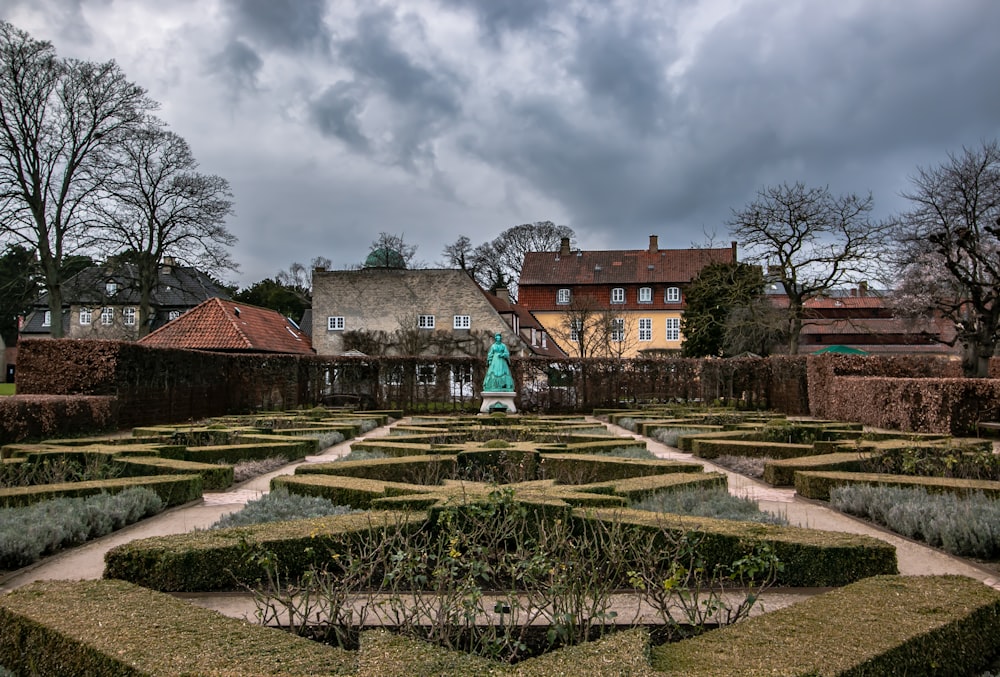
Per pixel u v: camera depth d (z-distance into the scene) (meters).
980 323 24.77
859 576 5.55
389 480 10.35
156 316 52.28
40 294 30.19
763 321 35.22
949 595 4.42
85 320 50.56
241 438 14.20
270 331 38.56
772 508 8.98
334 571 5.89
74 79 27.94
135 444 13.04
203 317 34.75
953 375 24.86
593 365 30.61
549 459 11.20
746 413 23.67
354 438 18.41
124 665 3.43
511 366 30.78
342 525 6.15
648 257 64.06
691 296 49.22
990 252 27.84
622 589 5.53
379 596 5.31
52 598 4.41
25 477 9.73
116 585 4.70
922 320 38.72
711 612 4.51
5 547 6.32
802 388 26.22
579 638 4.28
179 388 22.91
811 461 10.76
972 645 4.05
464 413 29.34
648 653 3.56
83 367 19.05
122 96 29.16
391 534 6.06
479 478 11.20
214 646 3.65
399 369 30.95
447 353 43.50
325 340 43.91
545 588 4.74
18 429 14.59
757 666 3.39
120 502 8.04
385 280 44.28
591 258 64.81
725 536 5.86
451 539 5.22
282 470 12.41
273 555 5.21
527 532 6.43
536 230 69.25
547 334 59.78
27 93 26.95
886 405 18.27
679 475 9.20
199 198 33.44
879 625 3.91
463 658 3.49
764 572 5.73
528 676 3.27
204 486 10.38
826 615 4.08
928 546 7.11
